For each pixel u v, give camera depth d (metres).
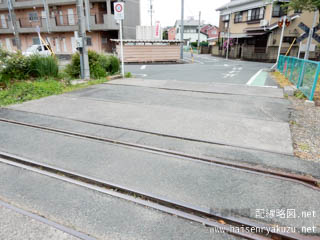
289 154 3.29
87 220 2.12
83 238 1.92
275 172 2.84
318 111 5.39
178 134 3.94
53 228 2.03
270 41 24.48
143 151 3.39
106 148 3.49
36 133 4.05
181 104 5.83
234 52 29.58
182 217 2.17
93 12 24.31
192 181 2.69
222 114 5.02
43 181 2.71
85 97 6.56
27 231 1.99
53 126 4.35
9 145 3.59
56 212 2.22
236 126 4.31
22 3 25.55
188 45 58.25
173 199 2.38
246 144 3.58
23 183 2.67
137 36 23.48
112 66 11.05
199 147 3.50
